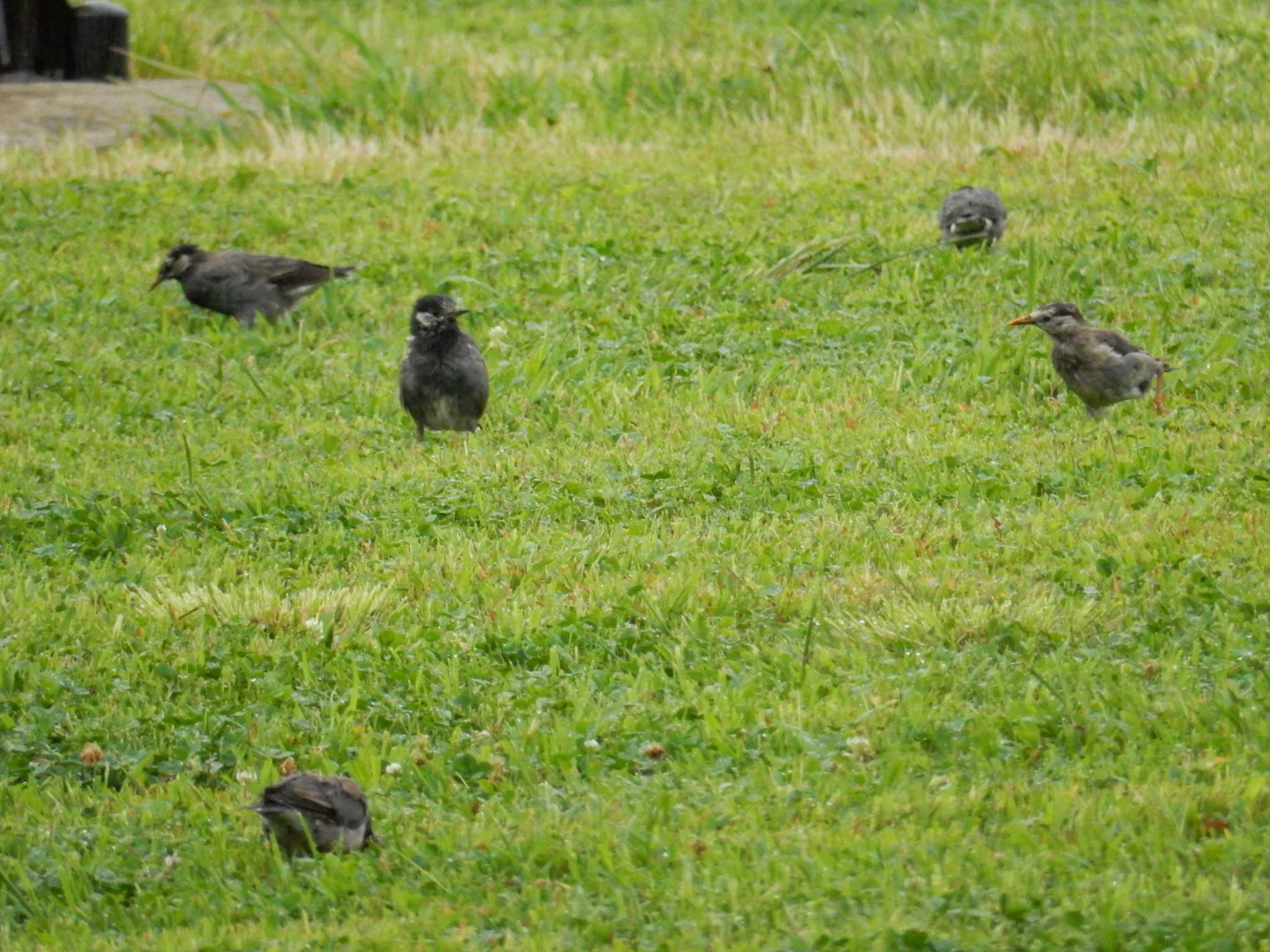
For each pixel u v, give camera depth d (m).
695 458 14.20
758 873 8.07
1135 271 18.98
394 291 19.92
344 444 15.29
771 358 16.97
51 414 16.11
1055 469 13.56
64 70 30.66
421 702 10.25
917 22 33.66
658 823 8.65
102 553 12.88
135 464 14.76
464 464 14.33
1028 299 18.16
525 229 22.17
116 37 30.61
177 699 10.55
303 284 18.94
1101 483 13.22
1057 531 12.16
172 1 35.75
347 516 13.32
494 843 8.61
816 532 12.44
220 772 9.77
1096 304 18.08
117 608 11.66
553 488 13.65
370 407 16.27
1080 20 31.94
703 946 7.50
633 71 30.23
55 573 12.46
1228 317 17.31
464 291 19.67
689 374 16.69
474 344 15.11
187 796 9.45
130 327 18.89
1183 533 11.88
